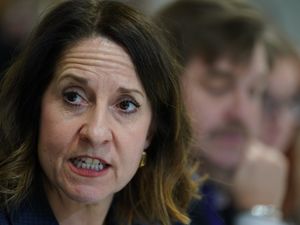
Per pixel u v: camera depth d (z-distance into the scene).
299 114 6.08
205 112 4.66
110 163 2.94
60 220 3.24
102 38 2.96
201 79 4.66
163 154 3.47
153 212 3.54
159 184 3.50
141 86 3.03
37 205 3.19
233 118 4.72
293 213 5.88
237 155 4.77
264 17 5.27
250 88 4.79
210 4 4.81
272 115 5.92
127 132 2.96
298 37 9.45
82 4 3.04
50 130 2.93
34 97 3.08
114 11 3.04
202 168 4.50
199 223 3.90
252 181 5.22
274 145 5.97
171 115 3.34
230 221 5.09
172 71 3.25
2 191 3.12
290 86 5.98
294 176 5.91
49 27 3.02
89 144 2.87
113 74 2.91
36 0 6.35
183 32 4.68
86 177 2.93
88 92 2.91
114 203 3.52
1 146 3.19
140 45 3.00
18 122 3.16
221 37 4.67
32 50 3.06
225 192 4.99
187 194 3.66
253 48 4.75
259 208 5.21
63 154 2.91
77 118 2.90
